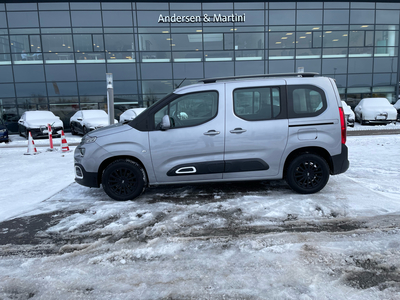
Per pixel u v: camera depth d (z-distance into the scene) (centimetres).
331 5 1884
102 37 1850
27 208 429
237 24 1880
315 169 432
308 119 421
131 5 1828
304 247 281
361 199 411
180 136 423
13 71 1847
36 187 558
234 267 250
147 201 436
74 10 1812
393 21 1936
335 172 434
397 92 1998
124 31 1855
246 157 426
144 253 281
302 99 425
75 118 1677
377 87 1986
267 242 294
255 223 342
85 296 217
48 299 215
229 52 1906
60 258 279
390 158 701
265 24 1886
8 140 1477
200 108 427
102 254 283
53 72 1864
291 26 1897
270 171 432
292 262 255
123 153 427
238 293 215
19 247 305
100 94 1902
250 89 424
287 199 421
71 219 379
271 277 234
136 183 435
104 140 428
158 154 426
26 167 764
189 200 434
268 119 422
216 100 425
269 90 423
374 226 323
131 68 1891
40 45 1834
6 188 557
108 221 366
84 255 282
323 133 423
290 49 1919
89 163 433
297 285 222
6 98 1869
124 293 220
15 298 218
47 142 1384
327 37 1920
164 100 427
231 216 366
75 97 1894
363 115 1639
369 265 246
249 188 484
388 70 1977
